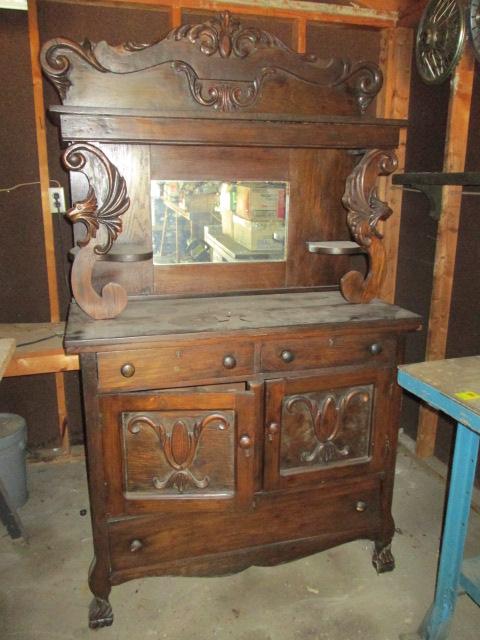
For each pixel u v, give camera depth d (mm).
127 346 1338
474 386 1266
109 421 1385
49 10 1886
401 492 2121
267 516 1559
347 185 1606
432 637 1416
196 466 1465
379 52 2217
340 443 1576
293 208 1766
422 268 2219
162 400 1396
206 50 1531
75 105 1448
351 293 1673
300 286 1840
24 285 2121
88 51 1455
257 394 1448
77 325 1433
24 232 2068
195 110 1537
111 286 1474
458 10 1804
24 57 1902
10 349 1502
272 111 1628
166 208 1650
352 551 1810
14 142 1971
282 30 2094
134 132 1399
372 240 1643
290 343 1463
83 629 1485
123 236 1640
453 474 1335
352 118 1533
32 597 1594
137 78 1505
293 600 1594
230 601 1589
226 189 1688
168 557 1519
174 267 1707
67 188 2076
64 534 1872
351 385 1541
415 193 2225
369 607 1566
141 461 1436
